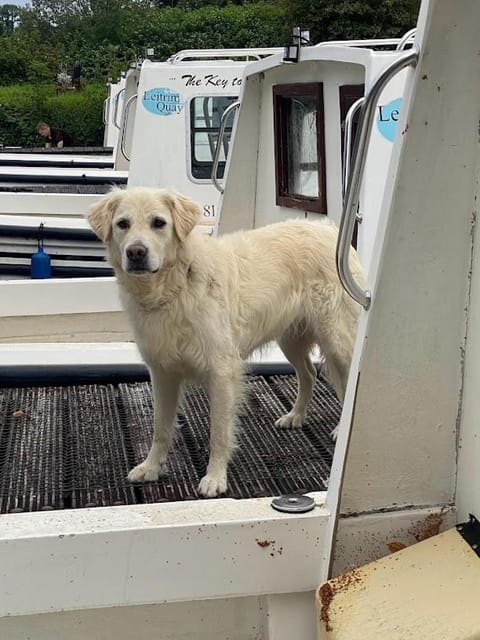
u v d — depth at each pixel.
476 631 1.70
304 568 2.13
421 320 2.03
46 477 2.93
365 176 3.89
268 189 5.40
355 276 3.65
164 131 7.38
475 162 1.93
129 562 2.06
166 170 7.42
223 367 3.18
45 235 6.87
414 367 2.05
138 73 9.97
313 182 4.87
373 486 2.12
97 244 6.92
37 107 26.67
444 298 2.02
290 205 5.07
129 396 3.84
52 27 40.78
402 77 3.90
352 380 2.08
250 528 2.09
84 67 35.31
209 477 2.92
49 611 2.05
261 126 5.38
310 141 4.86
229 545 2.09
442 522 2.15
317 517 2.11
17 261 6.95
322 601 1.96
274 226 3.73
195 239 3.25
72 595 2.05
